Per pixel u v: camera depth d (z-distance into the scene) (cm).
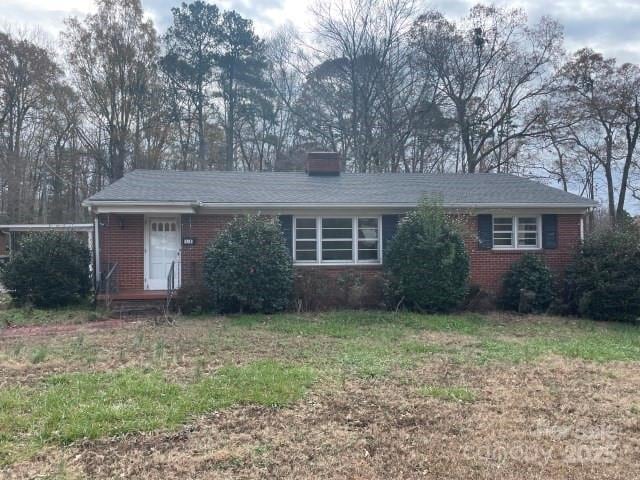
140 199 1288
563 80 2942
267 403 563
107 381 640
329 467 416
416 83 3112
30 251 1325
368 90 3130
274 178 1625
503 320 1234
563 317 1316
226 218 1395
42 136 3131
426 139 3128
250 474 403
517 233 1491
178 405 545
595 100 2811
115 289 1349
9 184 2956
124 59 3022
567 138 2939
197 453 439
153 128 3131
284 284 1266
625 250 1308
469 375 701
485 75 3073
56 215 3222
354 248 1448
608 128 2875
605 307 1285
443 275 1284
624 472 414
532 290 1368
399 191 1527
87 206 1287
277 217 1342
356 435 482
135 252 1373
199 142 3444
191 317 1202
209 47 3447
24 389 603
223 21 3469
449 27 3056
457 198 1470
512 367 751
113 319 1180
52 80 2995
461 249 1308
